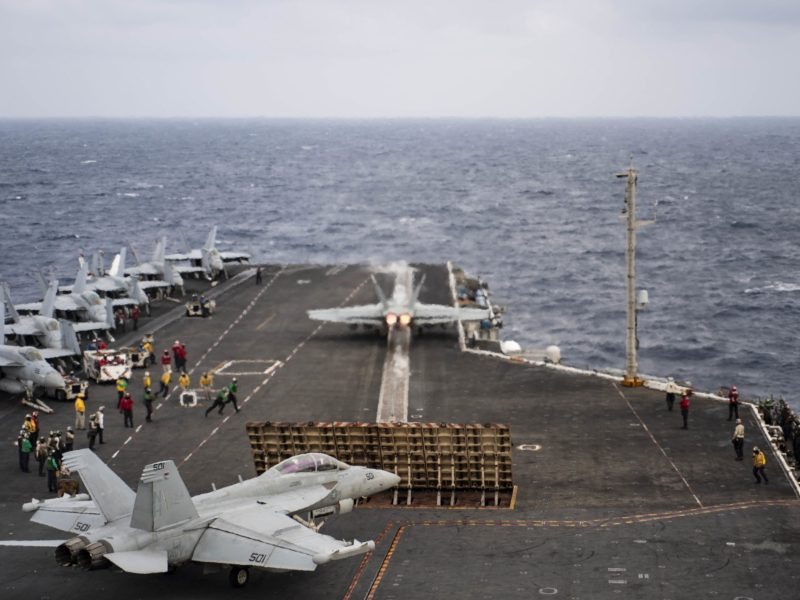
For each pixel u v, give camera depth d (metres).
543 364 68.19
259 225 190.12
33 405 59.62
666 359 88.19
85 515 34.38
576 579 35.12
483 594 34.03
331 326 80.81
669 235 167.75
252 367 67.81
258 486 36.97
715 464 47.41
